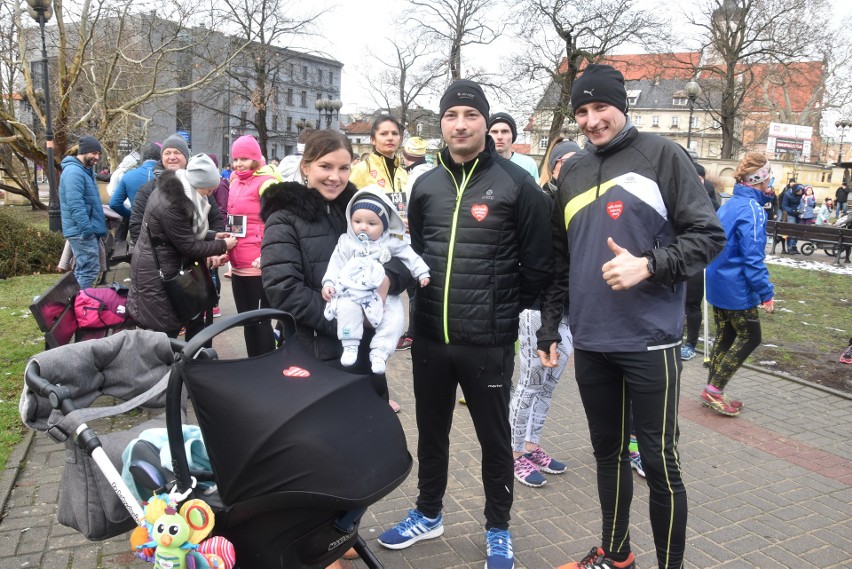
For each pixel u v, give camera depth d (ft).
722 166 108.78
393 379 18.42
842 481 13.00
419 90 104.42
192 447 7.72
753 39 109.70
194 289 14.19
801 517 11.53
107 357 9.24
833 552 10.42
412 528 10.30
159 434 7.93
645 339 8.11
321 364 7.51
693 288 21.11
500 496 9.72
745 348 16.11
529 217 9.11
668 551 8.38
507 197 9.05
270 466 6.28
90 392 9.10
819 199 130.41
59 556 9.46
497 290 9.20
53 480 11.68
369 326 8.94
